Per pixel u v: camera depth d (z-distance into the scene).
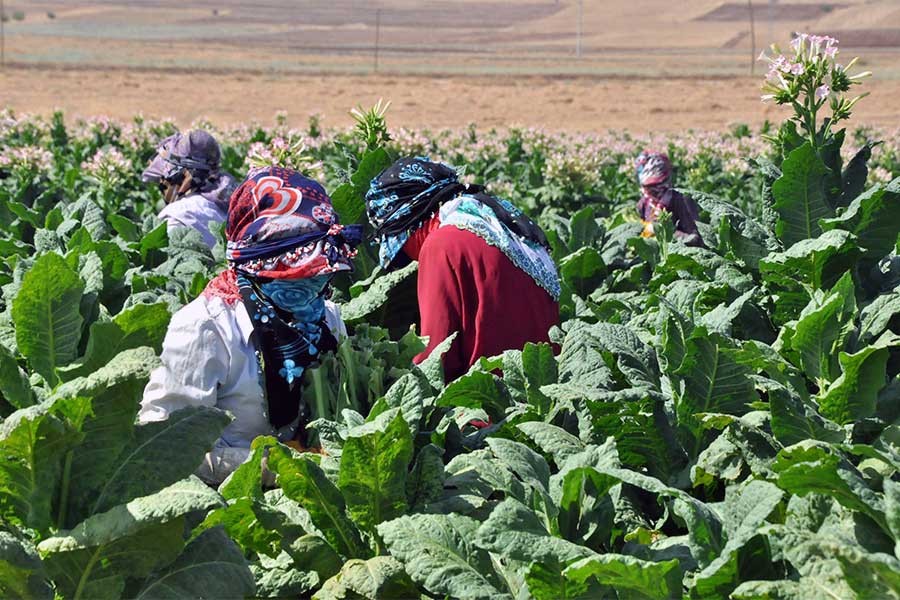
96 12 155.50
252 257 3.21
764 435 2.92
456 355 4.18
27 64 52.31
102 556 2.38
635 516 2.97
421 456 2.88
